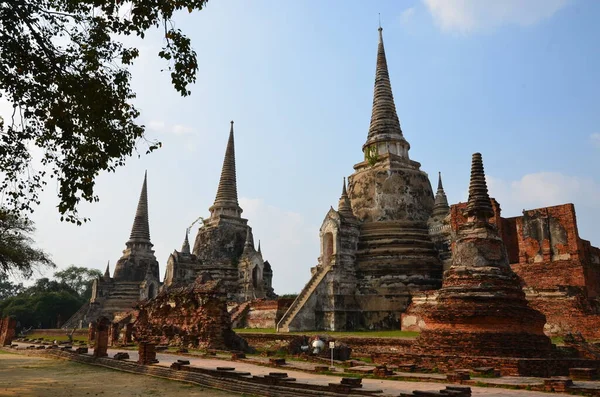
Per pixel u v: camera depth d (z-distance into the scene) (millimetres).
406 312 36781
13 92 14789
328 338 26281
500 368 18281
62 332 58719
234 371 16797
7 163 15555
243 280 57219
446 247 42750
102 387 16500
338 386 13328
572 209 34938
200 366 19766
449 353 20969
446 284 23188
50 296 77188
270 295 62375
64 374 20109
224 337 29188
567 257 34531
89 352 27656
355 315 41188
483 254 22781
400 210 44938
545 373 18312
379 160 47906
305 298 40594
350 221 44156
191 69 15406
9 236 38344
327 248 44594
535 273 35562
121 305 68062
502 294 21641
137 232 75062
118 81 16172
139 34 15539
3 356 29469
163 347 28312
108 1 14797
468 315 21172
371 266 42344
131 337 36000
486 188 24766
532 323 21531
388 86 51406
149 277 67125
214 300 29703
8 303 78812
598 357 22484
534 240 36438
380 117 49781
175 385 16922
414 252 42438
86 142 15805
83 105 15289
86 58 15328
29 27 14586
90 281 96500
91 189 15898
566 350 22859
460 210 40969
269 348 31672
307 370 18609
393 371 18594
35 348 30984
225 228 62531
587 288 33594
